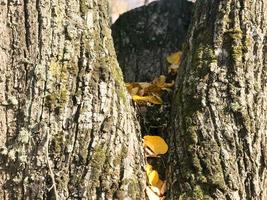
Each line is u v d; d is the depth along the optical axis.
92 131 2.54
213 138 2.63
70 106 2.55
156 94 3.35
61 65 2.57
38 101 2.53
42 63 2.55
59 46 2.58
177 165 2.68
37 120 2.52
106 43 2.73
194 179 2.56
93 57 2.62
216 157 2.58
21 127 2.53
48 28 2.58
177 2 4.11
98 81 2.60
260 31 2.84
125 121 2.66
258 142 2.65
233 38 2.81
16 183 2.52
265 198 2.62
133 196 2.56
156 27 4.05
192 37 3.04
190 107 2.75
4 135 2.54
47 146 2.50
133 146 2.67
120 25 4.12
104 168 2.52
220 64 2.79
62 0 2.62
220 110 2.68
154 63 3.97
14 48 2.56
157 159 2.89
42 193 2.50
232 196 2.52
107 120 2.58
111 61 2.72
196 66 2.85
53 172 2.51
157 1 4.14
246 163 2.60
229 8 2.89
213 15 2.95
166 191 2.71
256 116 2.69
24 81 2.55
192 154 2.62
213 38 2.87
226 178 2.54
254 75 2.77
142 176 2.65
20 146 2.52
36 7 2.57
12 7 2.56
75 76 2.58
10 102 2.54
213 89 2.73
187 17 4.09
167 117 3.15
